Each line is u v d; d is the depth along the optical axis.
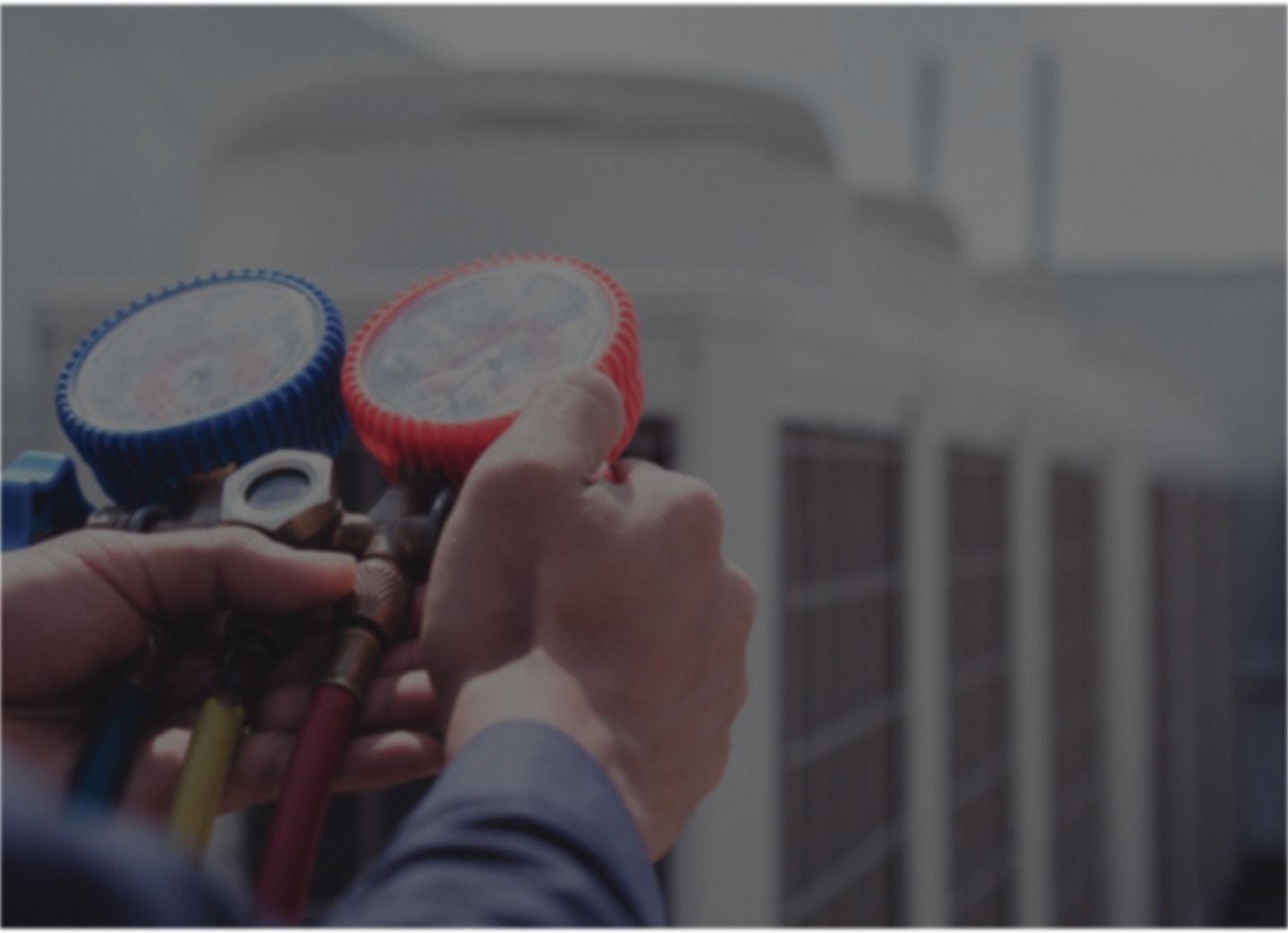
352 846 2.59
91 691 0.62
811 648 2.98
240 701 0.54
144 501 0.65
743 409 2.37
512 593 0.45
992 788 4.69
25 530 0.64
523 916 0.28
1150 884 7.49
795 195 3.42
